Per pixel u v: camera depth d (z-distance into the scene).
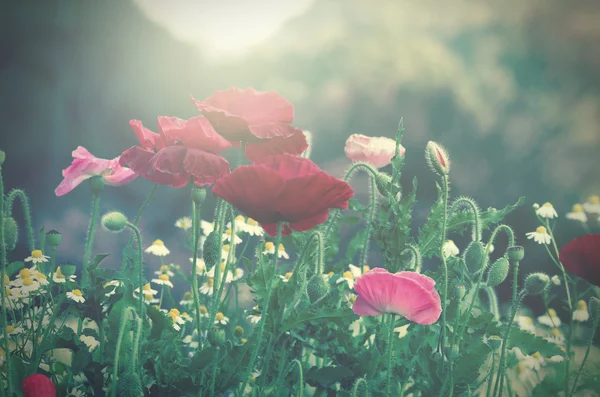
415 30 5.35
